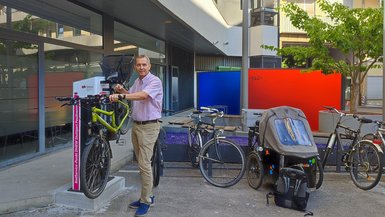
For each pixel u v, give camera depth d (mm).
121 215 4797
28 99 7516
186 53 20719
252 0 22688
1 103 6883
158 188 6012
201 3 14258
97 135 4867
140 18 11039
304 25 9773
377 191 6023
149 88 4801
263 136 5852
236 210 5074
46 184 5598
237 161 6527
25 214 4793
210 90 14359
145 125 4855
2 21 6828
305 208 5062
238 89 13453
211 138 6648
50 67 8141
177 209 5074
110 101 4750
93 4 9250
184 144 7359
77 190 5137
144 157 4855
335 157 7324
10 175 6160
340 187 6227
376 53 9289
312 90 11898
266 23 22094
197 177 6668
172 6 9953
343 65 9898
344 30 9156
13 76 7145
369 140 6246
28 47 7500
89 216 4734
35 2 7645
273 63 22109
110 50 10656
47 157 7609
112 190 5457
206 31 15547
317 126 11812
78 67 9180
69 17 8805
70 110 8836
